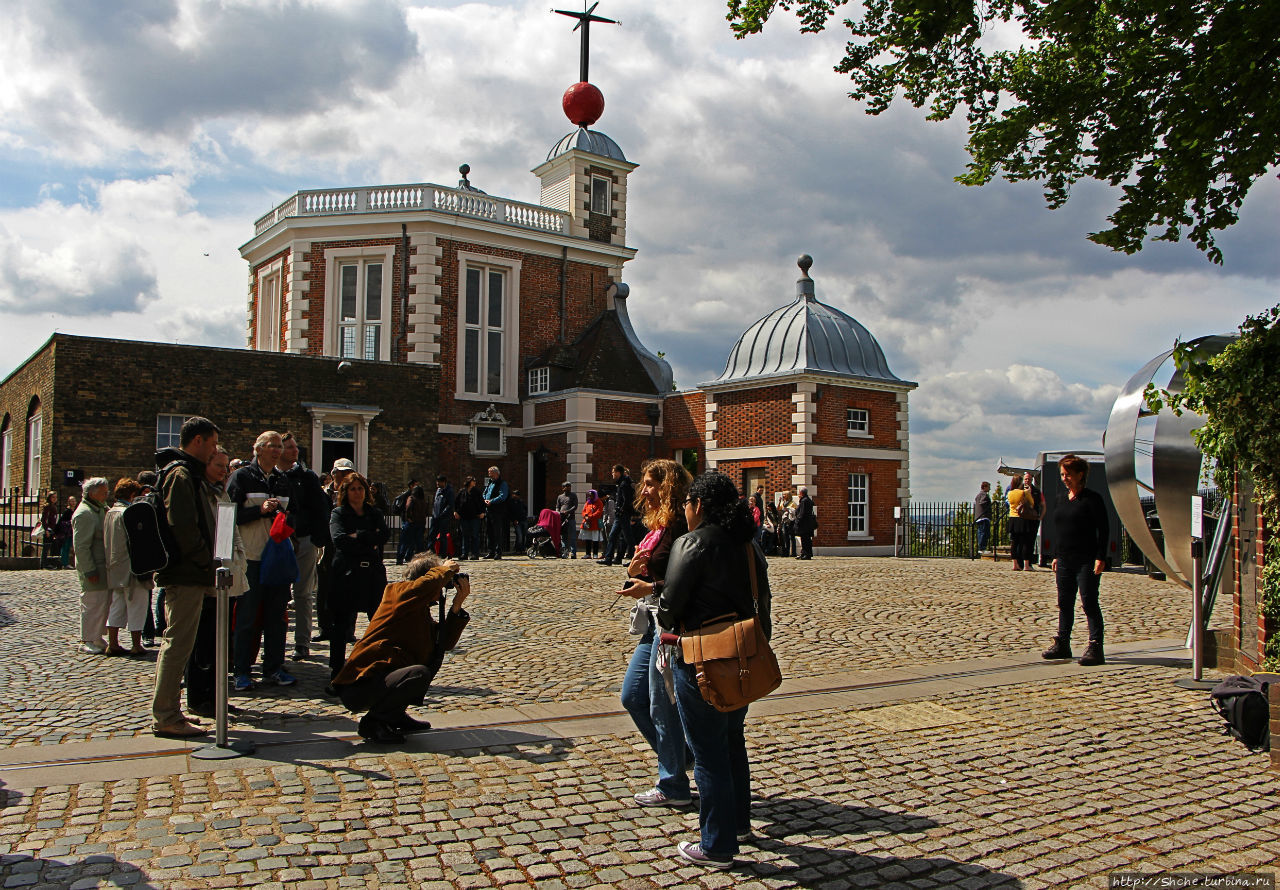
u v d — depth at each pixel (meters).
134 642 10.13
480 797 5.39
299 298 31.64
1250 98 7.50
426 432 27.42
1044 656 9.77
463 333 31.95
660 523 5.33
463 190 32.59
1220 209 8.23
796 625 12.07
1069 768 6.06
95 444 22.58
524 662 9.56
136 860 4.43
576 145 35.47
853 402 28.02
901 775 5.89
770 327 28.89
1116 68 8.07
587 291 34.97
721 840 4.45
